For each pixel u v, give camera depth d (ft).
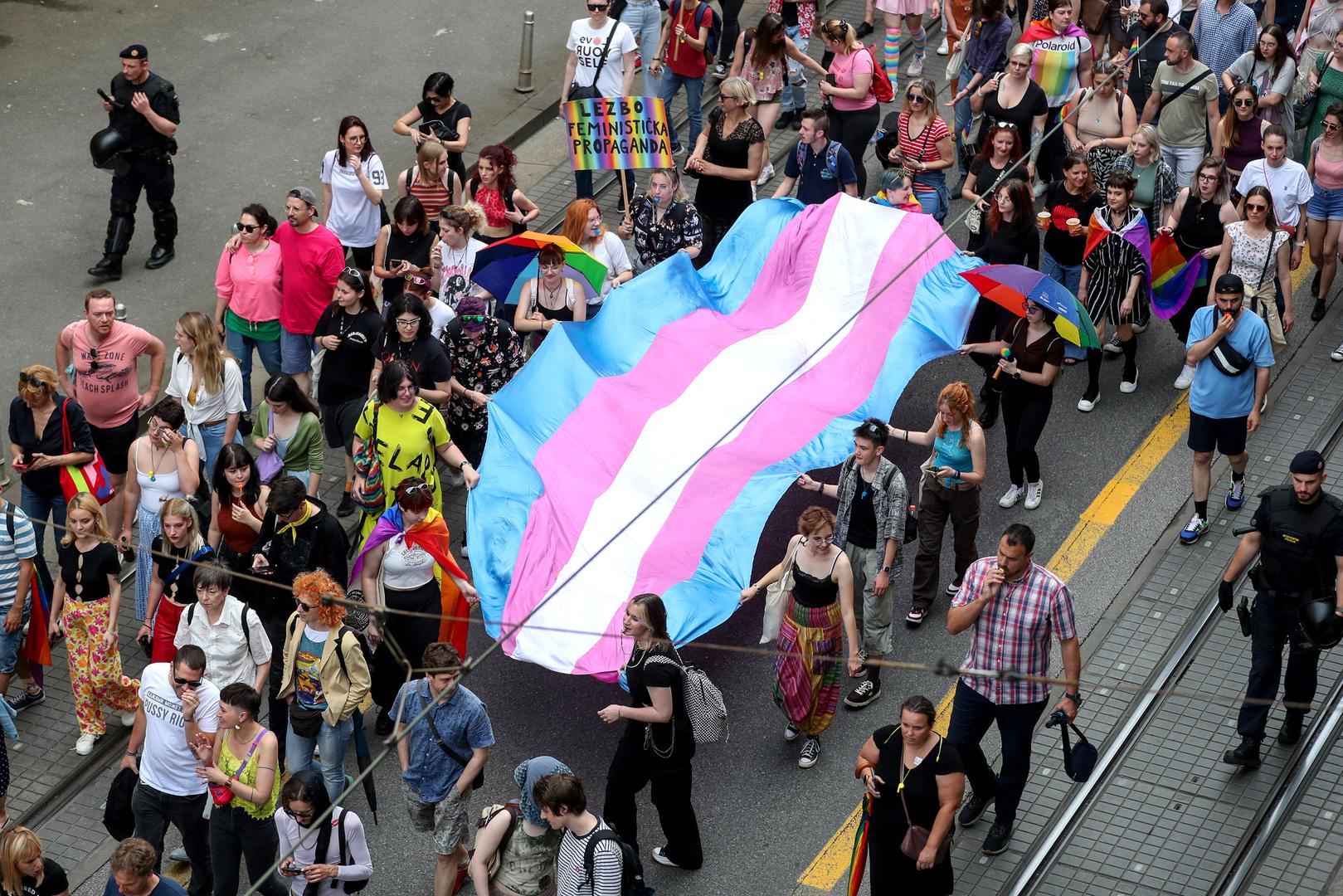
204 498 67.51
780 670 58.29
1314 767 57.88
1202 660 62.75
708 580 60.18
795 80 98.43
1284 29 95.76
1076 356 79.87
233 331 75.25
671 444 64.54
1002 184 73.77
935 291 71.56
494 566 61.16
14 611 61.67
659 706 51.98
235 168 95.40
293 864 49.42
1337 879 53.47
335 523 59.72
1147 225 74.23
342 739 55.67
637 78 103.71
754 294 72.84
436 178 79.56
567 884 48.60
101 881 56.75
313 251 73.31
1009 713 53.57
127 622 68.23
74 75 103.14
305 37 108.47
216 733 52.90
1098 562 67.72
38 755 61.87
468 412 69.56
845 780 58.95
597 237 75.20
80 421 67.05
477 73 105.19
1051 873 54.44
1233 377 65.36
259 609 60.34
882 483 60.08
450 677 51.57
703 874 55.26
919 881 50.60
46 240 89.15
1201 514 68.18
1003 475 73.41
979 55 90.99
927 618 65.67
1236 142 82.79
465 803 53.11
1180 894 53.31
